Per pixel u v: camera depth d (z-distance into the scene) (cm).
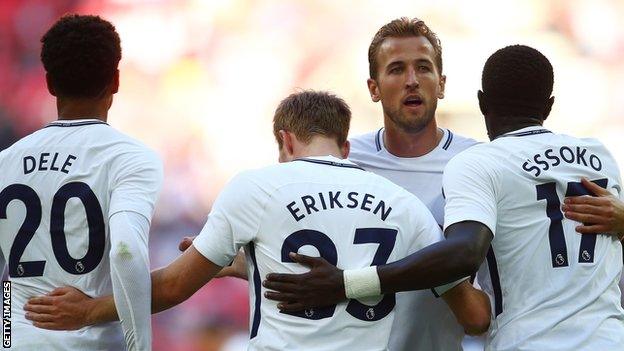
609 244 1330
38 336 1263
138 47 6278
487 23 6412
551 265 1294
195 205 5897
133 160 1295
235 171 6134
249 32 6328
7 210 1293
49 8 6238
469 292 1327
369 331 1230
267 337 1220
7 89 6119
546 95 1388
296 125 1297
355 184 1264
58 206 1280
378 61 1541
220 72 6281
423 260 1212
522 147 1338
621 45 6372
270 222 1235
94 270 1282
